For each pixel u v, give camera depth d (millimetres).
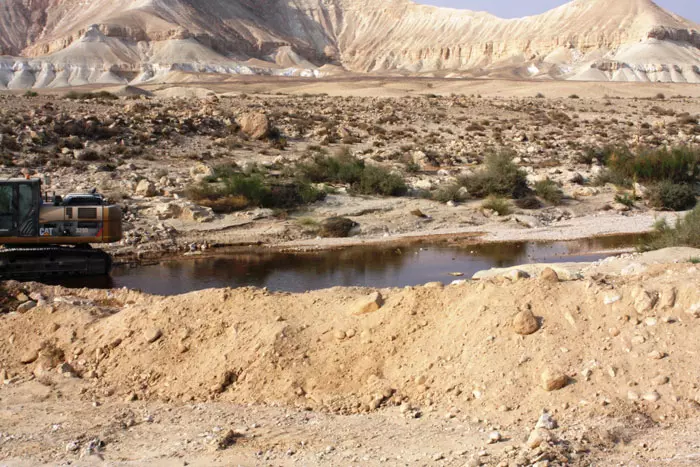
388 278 19078
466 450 7453
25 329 12195
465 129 54562
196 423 9102
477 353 9250
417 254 22578
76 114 43344
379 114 59969
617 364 8594
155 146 38406
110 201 26453
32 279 17922
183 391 10188
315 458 7676
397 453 7625
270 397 9680
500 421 8211
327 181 32844
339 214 28062
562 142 49688
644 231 26484
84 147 36094
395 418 8703
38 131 36062
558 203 31688
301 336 10438
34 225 17859
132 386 10531
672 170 34438
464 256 22250
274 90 116312
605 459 6910
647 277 10609
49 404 10070
